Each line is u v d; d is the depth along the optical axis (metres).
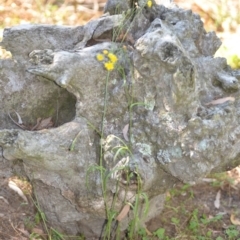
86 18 6.64
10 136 2.51
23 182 3.67
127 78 2.66
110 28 2.74
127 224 3.07
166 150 2.65
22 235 3.23
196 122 2.55
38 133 2.56
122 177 2.62
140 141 2.69
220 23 6.48
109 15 2.84
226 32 6.34
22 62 2.86
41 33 2.85
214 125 2.59
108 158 2.64
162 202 3.32
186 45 2.75
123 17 2.72
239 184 3.96
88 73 2.60
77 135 2.62
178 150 2.63
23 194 3.56
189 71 2.50
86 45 2.81
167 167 2.66
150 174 2.66
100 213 2.84
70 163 2.64
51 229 3.12
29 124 2.93
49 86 2.89
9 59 2.88
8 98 2.88
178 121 2.61
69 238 3.13
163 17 2.85
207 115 2.63
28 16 6.54
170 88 2.56
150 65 2.57
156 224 3.45
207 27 6.49
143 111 2.66
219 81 2.80
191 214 3.55
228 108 2.66
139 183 2.61
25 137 2.51
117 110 2.71
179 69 2.49
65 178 2.72
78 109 2.67
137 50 2.54
